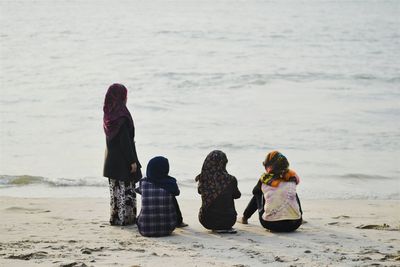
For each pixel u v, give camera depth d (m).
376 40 77.06
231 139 27.12
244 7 163.62
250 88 43.47
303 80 46.75
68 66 54.44
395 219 13.64
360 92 41.12
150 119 32.00
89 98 38.41
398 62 57.38
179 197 17.55
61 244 10.56
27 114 33.00
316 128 29.58
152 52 65.69
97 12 136.50
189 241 10.98
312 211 15.05
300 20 111.88
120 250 10.07
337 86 43.91
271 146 25.80
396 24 101.12
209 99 38.78
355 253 9.96
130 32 88.12
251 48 70.00
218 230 11.67
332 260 9.39
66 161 22.88
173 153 24.39
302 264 9.09
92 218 13.64
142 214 11.41
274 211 11.66
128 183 12.30
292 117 32.53
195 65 55.50
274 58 60.94
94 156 23.80
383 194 18.31
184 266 8.89
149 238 11.23
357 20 111.06
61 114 33.06
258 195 12.17
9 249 10.05
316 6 165.88
